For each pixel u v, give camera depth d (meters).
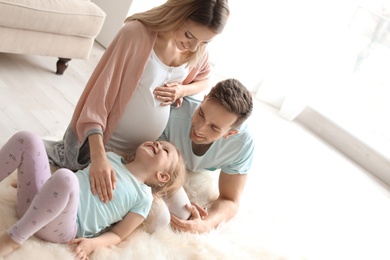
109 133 1.60
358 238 2.24
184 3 1.40
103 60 1.54
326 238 2.10
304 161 2.98
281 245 1.85
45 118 2.17
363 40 3.52
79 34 2.56
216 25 1.39
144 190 1.53
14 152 1.32
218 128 1.60
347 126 3.55
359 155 3.41
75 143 1.60
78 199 1.30
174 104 1.80
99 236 1.45
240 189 1.88
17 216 1.41
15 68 2.52
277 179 2.50
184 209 1.71
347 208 2.54
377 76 3.60
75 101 2.45
